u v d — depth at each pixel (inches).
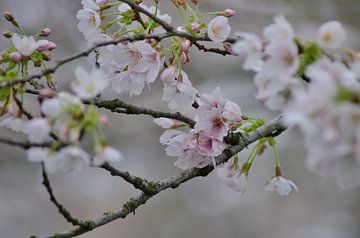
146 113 70.2
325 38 63.9
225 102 69.6
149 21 69.6
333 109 61.2
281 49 63.2
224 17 69.2
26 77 66.6
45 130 62.6
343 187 65.2
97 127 63.3
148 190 68.3
